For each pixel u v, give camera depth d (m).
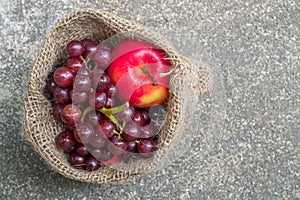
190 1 0.84
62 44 0.75
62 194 0.81
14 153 0.81
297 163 0.84
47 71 0.74
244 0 0.85
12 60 0.82
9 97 0.82
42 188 0.81
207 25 0.84
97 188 0.82
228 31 0.84
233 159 0.83
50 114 0.75
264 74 0.84
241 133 0.83
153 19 0.84
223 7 0.85
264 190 0.83
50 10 0.83
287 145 0.84
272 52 0.85
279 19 0.85
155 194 0.82
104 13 0.73
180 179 0.82
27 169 0.81
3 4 0.83
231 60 0.84
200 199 0.83
